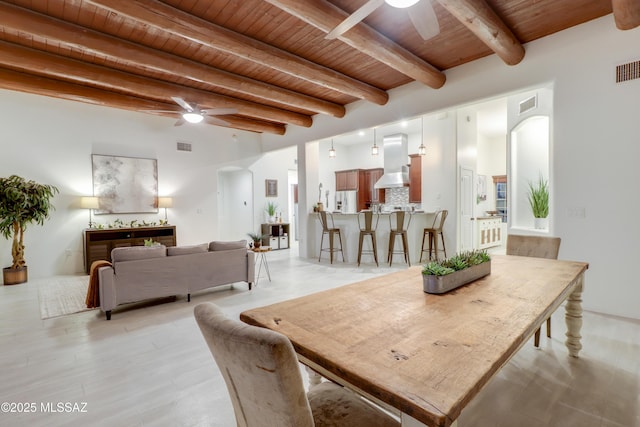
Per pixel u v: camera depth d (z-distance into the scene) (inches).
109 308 131.3
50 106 221.6
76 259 231.1
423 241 251.0
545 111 164.6
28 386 83.0
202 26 124.6
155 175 266.8
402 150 318.7
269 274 209.2
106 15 123.6
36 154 216.5
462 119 255.6
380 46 136.0
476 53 157.2
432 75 166.2
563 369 86.4
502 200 362.6
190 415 71.6
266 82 195.2
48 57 152.6
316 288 178.9
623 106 121.3
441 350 40.3
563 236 136.8
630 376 82.7
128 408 73.9
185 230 284.2
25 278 197.6
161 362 95.3
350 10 121.0
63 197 226.2
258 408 33.9
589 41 128.5
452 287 66.5
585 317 123.0
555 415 69.1
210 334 34.0
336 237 273.6
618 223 123.7
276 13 124.3
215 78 172.6
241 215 353.1
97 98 200.7
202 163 294.8
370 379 33.8
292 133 293.4
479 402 73.7
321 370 44.9
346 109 239.1
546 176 195.5
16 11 114.8
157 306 148.9
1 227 187.0
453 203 248.4
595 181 128.3
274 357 28.8
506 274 79.0
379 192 379.9
